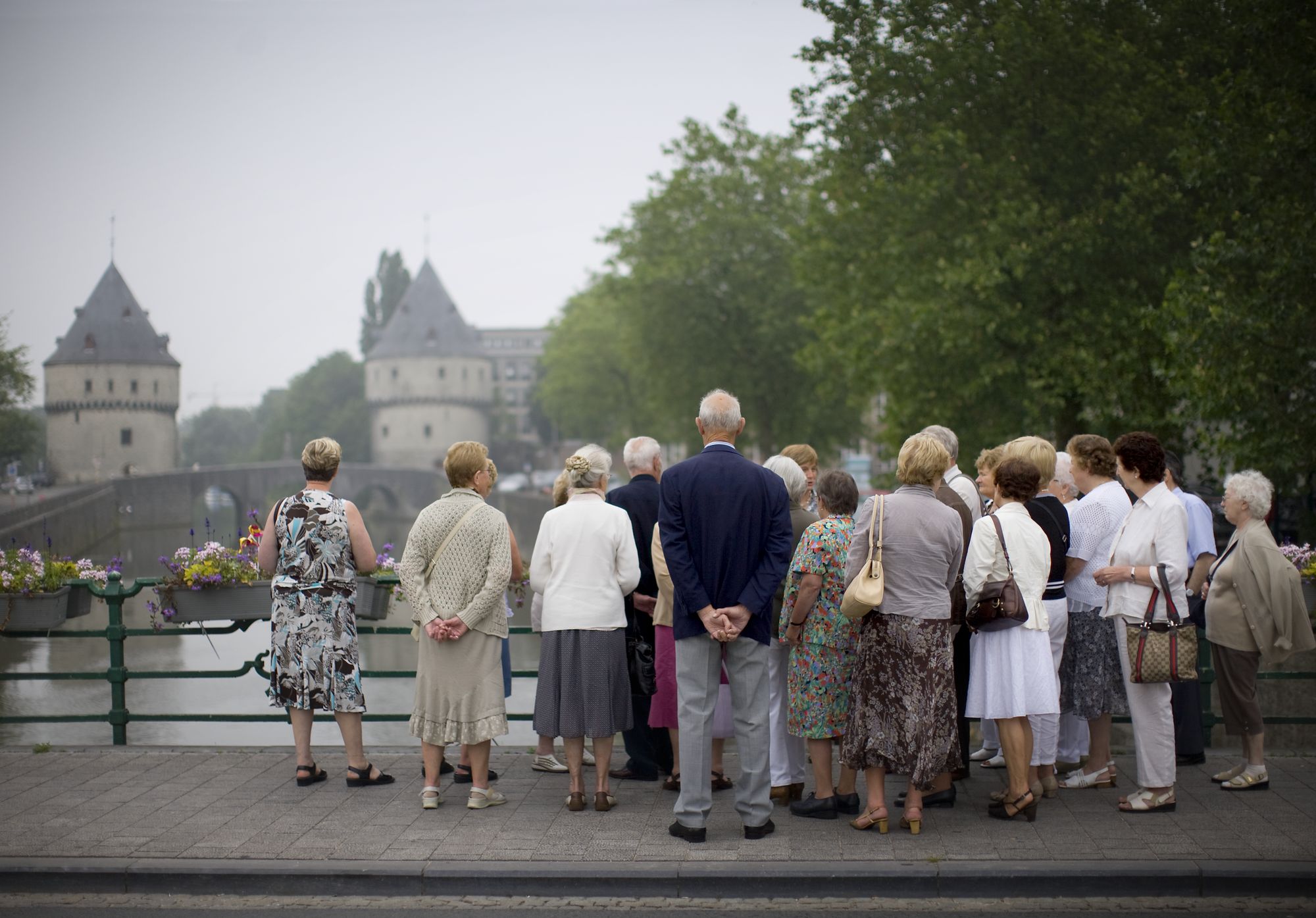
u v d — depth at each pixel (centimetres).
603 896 495
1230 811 583
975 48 1939
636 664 681
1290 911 468
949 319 2041
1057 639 617
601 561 602
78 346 10869
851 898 491
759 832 548
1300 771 666
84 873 507
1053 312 2109
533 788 654
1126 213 1897
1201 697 764
